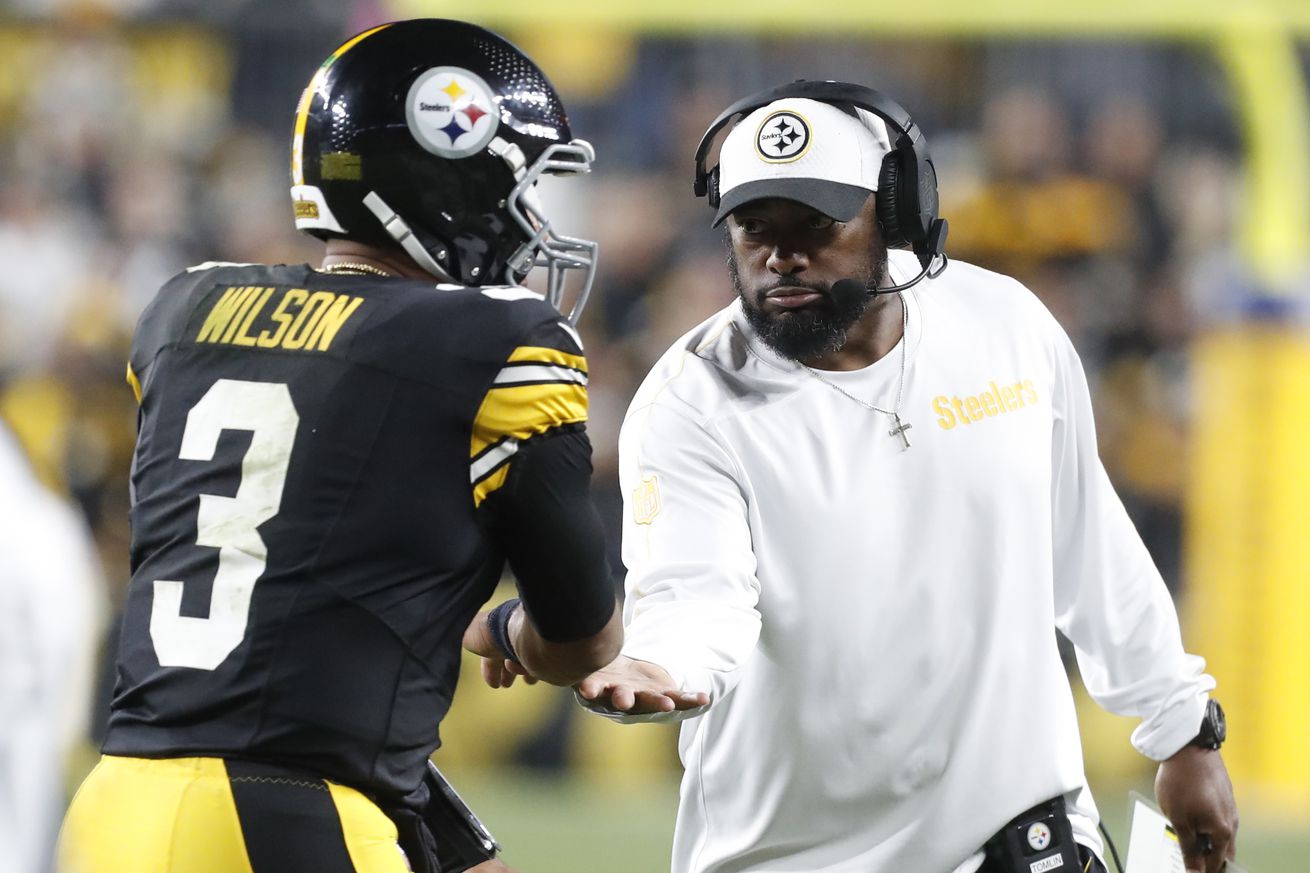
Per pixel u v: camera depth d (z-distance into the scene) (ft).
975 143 105.70
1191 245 101.81
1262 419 95.30
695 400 30.22
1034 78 105.60
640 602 29.17
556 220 101.76
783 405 29.96
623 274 100.63
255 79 107.14
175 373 26.21
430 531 24.91
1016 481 30.30
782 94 29.53
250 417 25.26
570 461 25.48
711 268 101.24
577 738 90.22
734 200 28.91
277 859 24.03
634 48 105.91
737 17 98.58
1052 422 31.58
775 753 30.22
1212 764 32.86
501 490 25.21
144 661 25.05
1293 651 92.48
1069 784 30.40
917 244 30.14
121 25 107.65
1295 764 91.30
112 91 107.55
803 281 29.14
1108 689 32.91
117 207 105.29
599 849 71.67
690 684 27.20
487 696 90.33
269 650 24.40
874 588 29.58
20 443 94.73
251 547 24.73
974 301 31.48
